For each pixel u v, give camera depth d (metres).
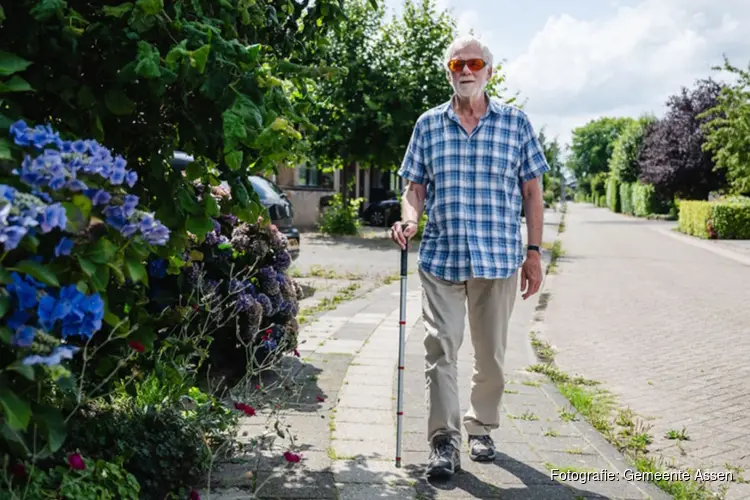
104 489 2.64
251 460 3.93
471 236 3.89
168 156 3.03
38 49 2.58
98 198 2.23
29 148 2.22
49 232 2.23
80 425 3.09
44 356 2.00
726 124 32.09
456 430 3.91
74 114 2.72
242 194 3.05
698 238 28.91
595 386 6.33
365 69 22.39
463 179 3.92
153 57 2.44
